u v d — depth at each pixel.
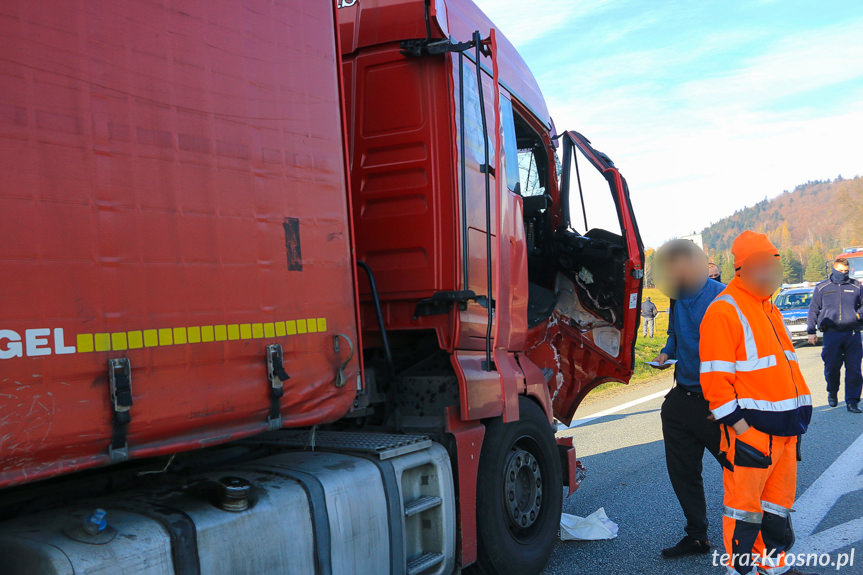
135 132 2.21
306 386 2.71
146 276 2.19
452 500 3.56
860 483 5.86
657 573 4.27
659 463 7.04
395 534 3.13
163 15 2.34
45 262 1.94
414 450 3.43
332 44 3.08
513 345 4.44
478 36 3.83
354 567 2.89
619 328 5.95
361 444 3.36
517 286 4.52
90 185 2.07
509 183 4.63
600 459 7.34
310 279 2.79
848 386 9.48
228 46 2.57
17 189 1.90
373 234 3.99
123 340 2.10
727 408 3.59
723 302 3.67
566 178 6.22
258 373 2.51
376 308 3.80
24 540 2.06
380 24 4.07
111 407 2.05
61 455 1.95
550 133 6.15
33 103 1.96
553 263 6.21
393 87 4.04
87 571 2.00
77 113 2.06
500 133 3.95
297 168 2.80
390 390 3.88
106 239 2.09
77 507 2.40
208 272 2.38
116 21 2.20
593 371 6.15
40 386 1.90
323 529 2.76
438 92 3.94
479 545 3.87
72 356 1.97
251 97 2.63
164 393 2.20
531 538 4.24
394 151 4.00
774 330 3.65
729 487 3.68
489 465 3.90
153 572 2.16
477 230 4.03
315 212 2.86
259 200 2.61
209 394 2.33
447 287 3.82
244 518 2.47
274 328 2.60
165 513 2.34
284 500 2.66
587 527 4.97
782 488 3.71
